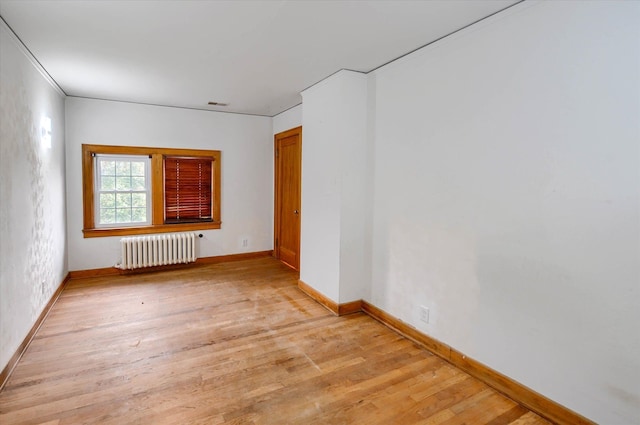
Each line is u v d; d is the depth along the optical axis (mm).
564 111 1925
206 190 5477
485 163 2355
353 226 3539
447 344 2680
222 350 2803
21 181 2734
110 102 4691
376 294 3459
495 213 2301
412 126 2957
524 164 2125
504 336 2270
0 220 2303
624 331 1729
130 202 4969
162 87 4035
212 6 2186
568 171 1918
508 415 2076
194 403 2139
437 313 2762
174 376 2422
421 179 2883
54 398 2156
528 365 2139
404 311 3105
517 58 2139
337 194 3490
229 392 2254
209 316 3477
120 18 2363
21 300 2680
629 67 1672
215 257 5574
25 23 2428
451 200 2613
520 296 2172
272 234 6051
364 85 3484
